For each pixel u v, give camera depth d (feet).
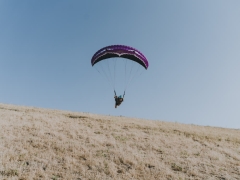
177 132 80.94
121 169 44.16
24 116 75.87
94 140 59.52
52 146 50.65
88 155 48.44
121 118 101.96
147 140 65.72
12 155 42.27
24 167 38.91
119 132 71.31
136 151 54.90
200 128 98.58
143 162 48.16
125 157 49.34
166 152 56.85
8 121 65.67
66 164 42.37
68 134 61.82
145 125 87.97
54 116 83.97
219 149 64.90
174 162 50.88
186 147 63.26
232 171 48.96
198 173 46.03
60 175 38.27
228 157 58.65
